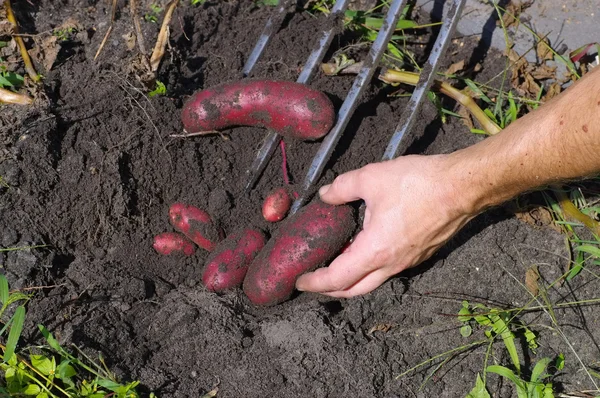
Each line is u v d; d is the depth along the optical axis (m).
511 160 0.83
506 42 1.12
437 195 0.89
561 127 0.80
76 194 1.01
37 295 0.95
